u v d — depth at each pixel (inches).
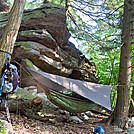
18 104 263.4
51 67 387.9
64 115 345.7
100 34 489.4
